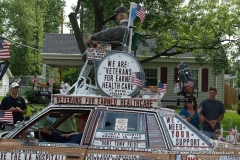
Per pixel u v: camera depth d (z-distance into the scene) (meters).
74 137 6.06
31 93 22.38
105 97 5.68
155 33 18.53
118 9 7.60
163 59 25.78
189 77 6.84
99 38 6.85
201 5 18.47
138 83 6.14
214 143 5.62
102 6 15.72
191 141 5.46
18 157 5.48
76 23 15.91
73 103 5.71
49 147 5.50
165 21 17.30
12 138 5.73
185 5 18.42
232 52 18.66
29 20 43.50
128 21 7.07
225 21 18.52
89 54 6.46
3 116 6.62
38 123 6.48
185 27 18.34
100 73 6.19
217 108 9.17
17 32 43.44
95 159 5.36
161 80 26.00
